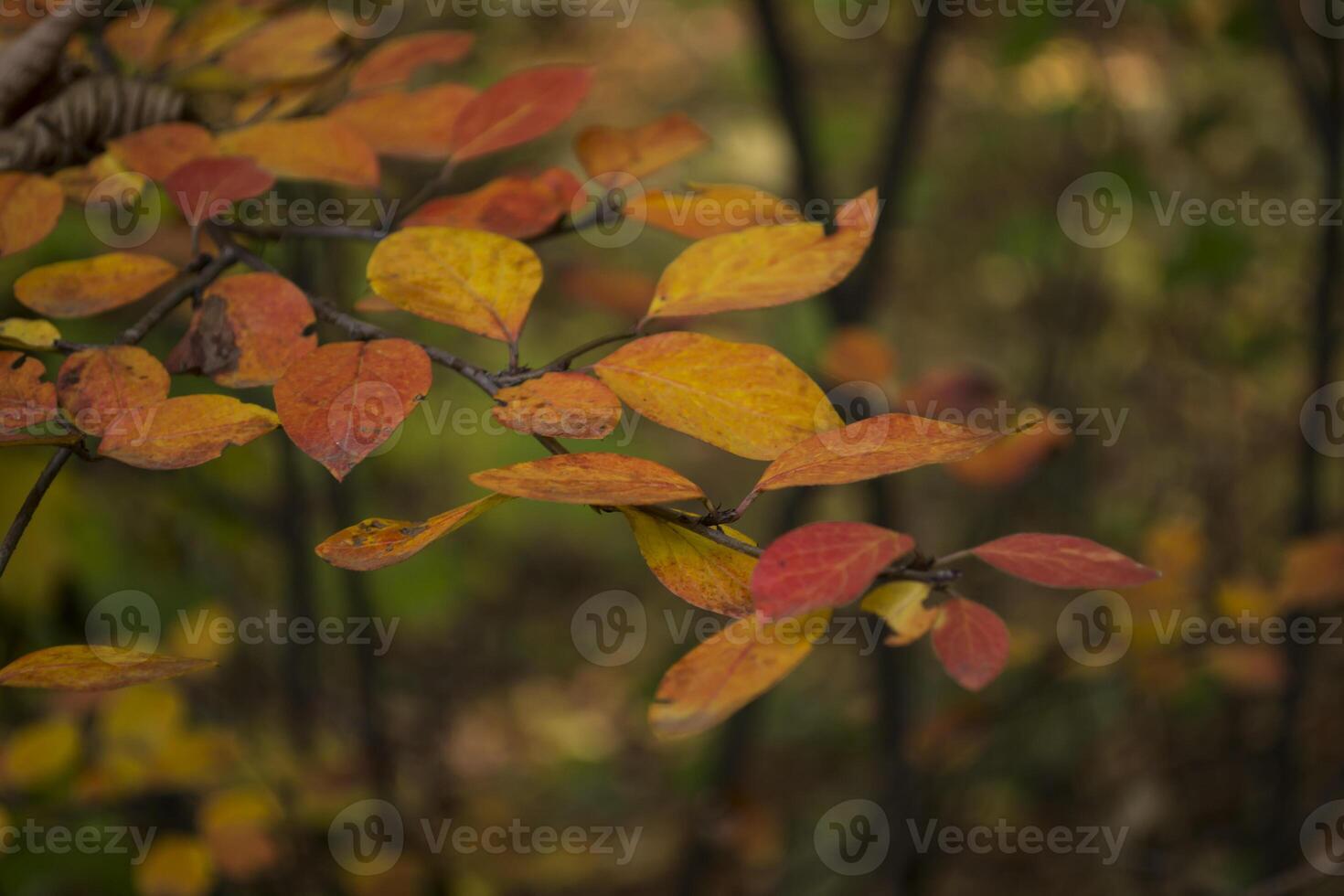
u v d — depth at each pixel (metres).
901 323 3.65
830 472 0.72
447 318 0.77
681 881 2.24
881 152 1.99
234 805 1.63
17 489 1.71
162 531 1.91
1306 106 1.96
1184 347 2.94
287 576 2.10
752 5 1.91
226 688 2.23
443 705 3.14
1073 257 2.82
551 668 3.93
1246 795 2.57
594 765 3.51
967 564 2.94
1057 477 2.89
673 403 0.75
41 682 0.72
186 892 1.56
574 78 0.86
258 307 0.78
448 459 3.34
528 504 4.30
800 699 3.50
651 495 0.72
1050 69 2.64
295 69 0.90
